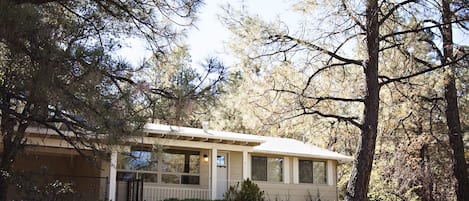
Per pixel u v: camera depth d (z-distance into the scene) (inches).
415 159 623.8
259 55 438.6
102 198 542.0
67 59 214.1
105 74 226.7
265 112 456.8
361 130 459.2
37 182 365.7
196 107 244.8
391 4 464.1
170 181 623.2
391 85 557.3
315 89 478.0
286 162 727.7
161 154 383.2
